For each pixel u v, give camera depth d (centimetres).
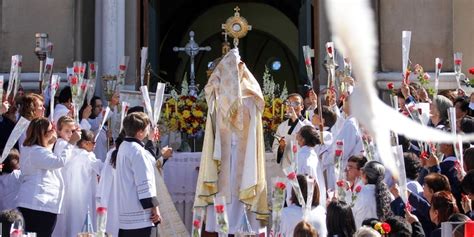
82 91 868
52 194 738
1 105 843
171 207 848
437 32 1219
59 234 807
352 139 863
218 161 853
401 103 939
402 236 543
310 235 531
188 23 2159
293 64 2217
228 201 848
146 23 1291
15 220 532
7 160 794
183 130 1024
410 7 1223
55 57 1222
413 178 732
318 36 1255
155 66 1433
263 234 626
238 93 847
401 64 1209
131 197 739
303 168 823
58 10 1230
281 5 2178
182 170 949
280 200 636
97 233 552
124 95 1112
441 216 583
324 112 896
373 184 685
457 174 706
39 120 742
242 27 1062
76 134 774
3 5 1234
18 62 935
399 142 858
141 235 738
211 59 2184
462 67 1270
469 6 1285
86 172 820
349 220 591
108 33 1230
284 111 1009
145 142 862
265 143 1037
